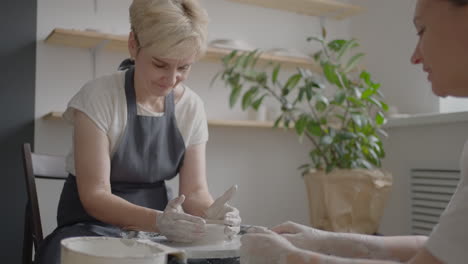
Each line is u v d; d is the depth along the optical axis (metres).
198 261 1.13
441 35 0.78
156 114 1.67
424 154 3.03
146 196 1.70
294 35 3.58
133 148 1.63
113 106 1.60
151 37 1.42
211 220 1.32
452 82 0.80
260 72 3.13
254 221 3.38
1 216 2.63
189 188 1.76
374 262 0.83
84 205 1.48
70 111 1.62
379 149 2.84
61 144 2.78
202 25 1.48
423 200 3.03
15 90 2.68
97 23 2.89
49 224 2.75
